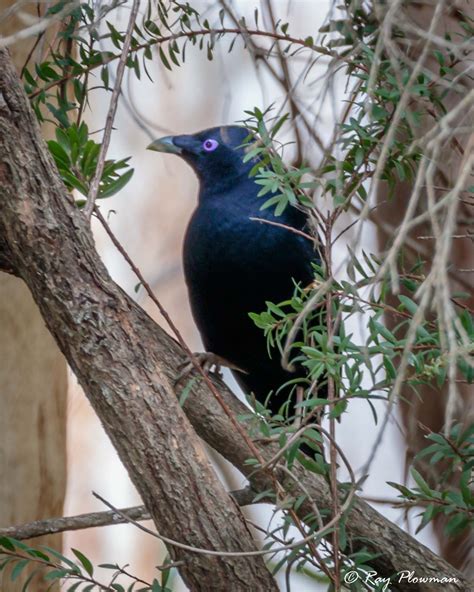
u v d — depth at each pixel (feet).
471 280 38.81
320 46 27.99
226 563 24.89
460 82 28.12
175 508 24.73
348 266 22.35
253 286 32.78
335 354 23.71
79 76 30.12
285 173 25.68
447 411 19.12
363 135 25.79
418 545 28.73
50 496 39.50
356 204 34.19
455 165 29.30
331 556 25.70
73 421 67.10
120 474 67.97
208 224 32.99
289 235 32.45
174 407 24.94
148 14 29.84
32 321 38.63
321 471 24.38
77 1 24.70
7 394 38.19
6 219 24.99
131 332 25.05
